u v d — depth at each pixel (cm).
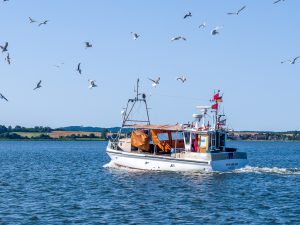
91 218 3909
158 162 6594
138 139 6769
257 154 14875
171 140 6831
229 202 4628
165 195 4988
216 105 6600
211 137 6481
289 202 4653
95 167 8519
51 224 3706
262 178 6288
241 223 3769
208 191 5241
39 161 10550
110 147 7100
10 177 6819
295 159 11962
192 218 3922
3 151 16888
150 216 3981
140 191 5247
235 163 6581
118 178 6269
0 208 4300
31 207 4350
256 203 4588
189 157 6412
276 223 3778
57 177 6762
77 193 5166
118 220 3841
